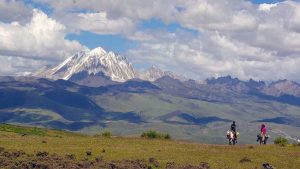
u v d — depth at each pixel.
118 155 66.12
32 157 59.94
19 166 54.91
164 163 62.75
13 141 74.25
